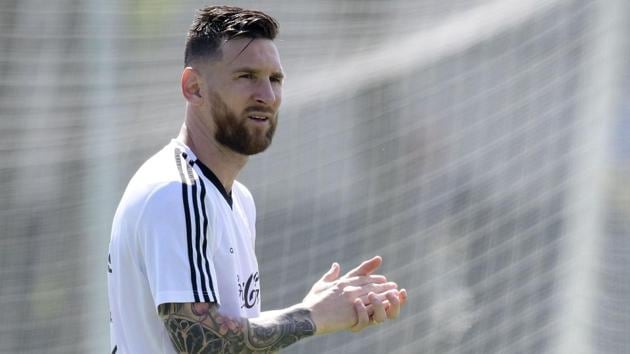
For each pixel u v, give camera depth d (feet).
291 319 25.93
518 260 43.83
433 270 44.27
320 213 44.68
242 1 44.01
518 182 43.75
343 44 44.09
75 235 43.96
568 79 43.29
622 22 42.73
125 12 43.75
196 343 24.22
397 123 44.16
